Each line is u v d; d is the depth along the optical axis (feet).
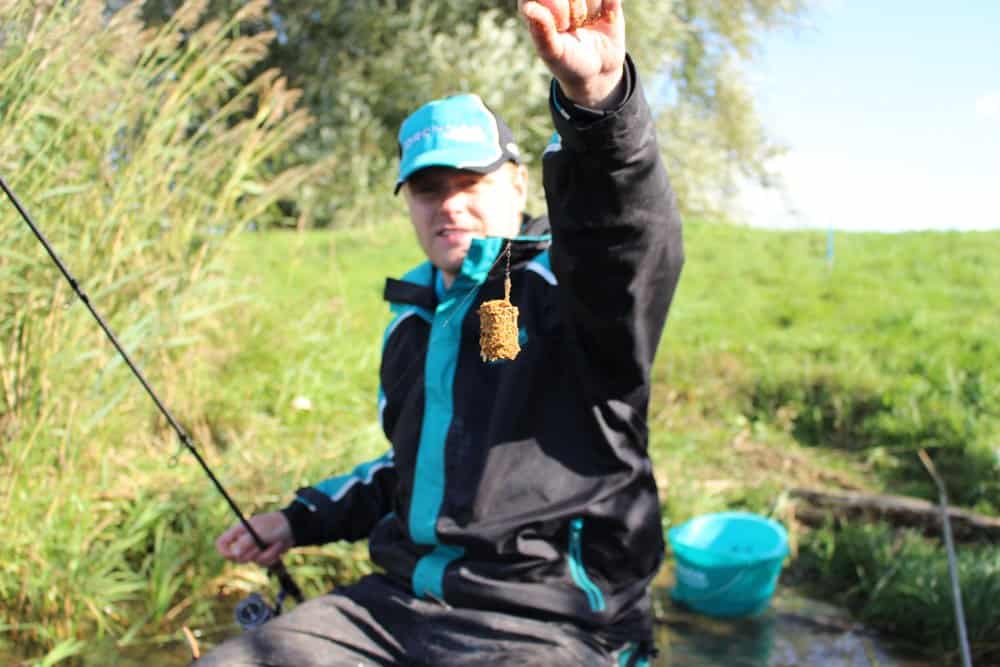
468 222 8.24
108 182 13.50
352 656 7.50
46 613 11.05
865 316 24.59
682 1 61.41
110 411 12.82
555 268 7.30
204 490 13.20
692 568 12.21
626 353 7.41
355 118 46.68
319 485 9.27
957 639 11.35
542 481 7.56
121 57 13.24
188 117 14.87
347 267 28.99
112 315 13.07
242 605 8.71
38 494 11.33
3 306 11.60
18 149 11.62
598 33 6.32
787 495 15.28
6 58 11.54
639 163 6.64
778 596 12.81
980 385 18.92
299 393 17.62
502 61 46.57
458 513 7.60
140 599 11.99
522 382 7.64
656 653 8.03
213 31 14.55
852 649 11.34
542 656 7.04
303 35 50.60
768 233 35.91
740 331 23.66
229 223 16.15
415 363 8.41
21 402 11.32
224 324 18.33
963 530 14.20
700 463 16.83
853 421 18.74
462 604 7.53
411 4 49.70
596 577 7.62
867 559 13.06
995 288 26.89
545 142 46.78
